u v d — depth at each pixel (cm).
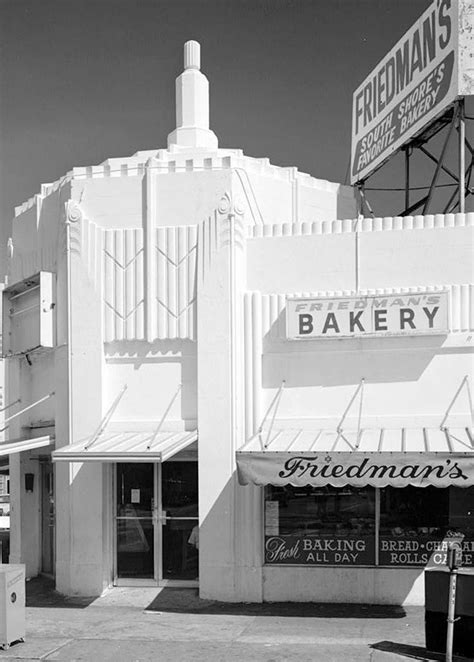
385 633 1283
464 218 1555
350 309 1537
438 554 1493
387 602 1495
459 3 1622
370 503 1525
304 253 1603
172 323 1620
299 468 1352
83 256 1666
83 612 1487
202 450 1570
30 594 1656
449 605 1090
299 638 1261
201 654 1180
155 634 1312
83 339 1650
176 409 1616
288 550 1542
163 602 1541
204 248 1606
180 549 1625
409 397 1522
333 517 1535
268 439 1469
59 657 1181
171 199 1647
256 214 1698
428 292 1511
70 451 1440
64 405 1672
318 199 1827
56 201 1780
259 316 1588
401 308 1518
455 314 1517
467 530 1490
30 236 1866
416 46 1833
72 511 1630
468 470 1284
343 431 1512
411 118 1842
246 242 1627
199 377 1584
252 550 1539
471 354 1508
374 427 1520
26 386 1906
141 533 1642
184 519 1627
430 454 1301
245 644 1230
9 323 1912
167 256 1631
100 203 1677
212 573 1547
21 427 1897
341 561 1524
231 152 1839
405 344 1532
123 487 1655
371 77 2112
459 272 1540
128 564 1642
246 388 1581
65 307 1688
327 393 1555
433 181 1805
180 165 1688
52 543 1848
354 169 2222
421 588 1487
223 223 1602
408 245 1564
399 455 1312
